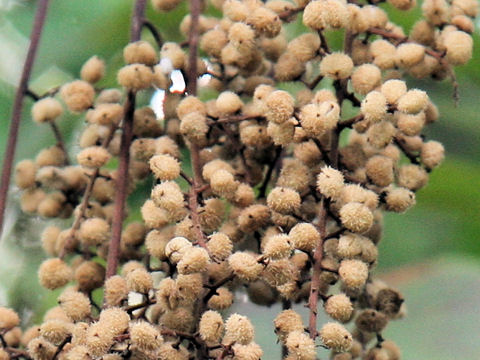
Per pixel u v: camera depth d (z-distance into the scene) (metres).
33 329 0.54
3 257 0.60
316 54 0.54
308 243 0.52
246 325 0.50
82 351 0.51
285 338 0.51
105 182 0.56
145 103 0.58
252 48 0.55
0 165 0.60
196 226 0.52
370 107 0.52
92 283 0.55
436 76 0.55
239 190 0.53
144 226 0.55
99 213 0.56
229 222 0.54
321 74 0.53
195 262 0.50
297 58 0.54
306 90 0.54
